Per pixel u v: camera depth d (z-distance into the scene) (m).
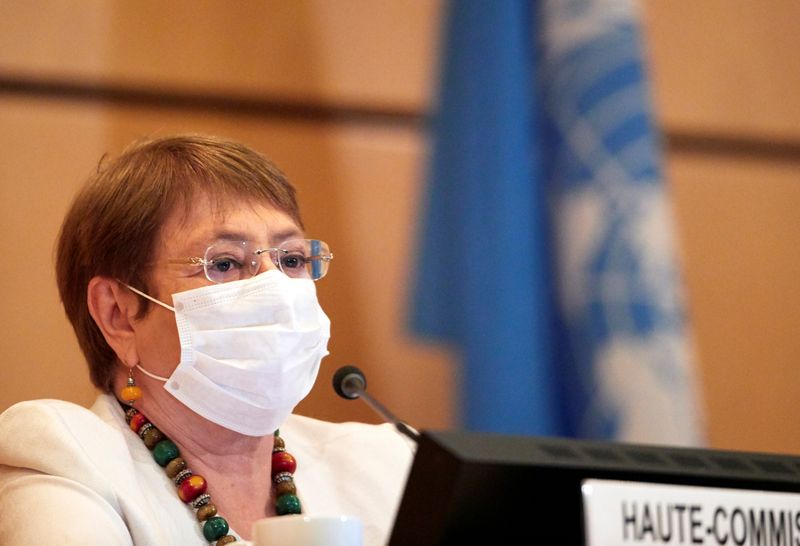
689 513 4.12
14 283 10.08
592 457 4.20
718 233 12.40
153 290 6.35
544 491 4.02
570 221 9.76
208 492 6.33
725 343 12.22
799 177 12.74
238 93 11.02
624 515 4.01
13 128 10.30
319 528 4.30
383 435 7.25
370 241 11.09
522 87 10.02
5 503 5.82
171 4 10.95
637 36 10.00
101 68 10.65
